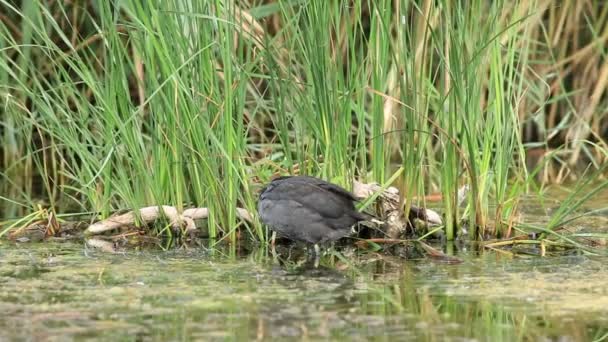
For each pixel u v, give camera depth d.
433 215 13.85
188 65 12.98
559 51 19.50
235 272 11.56
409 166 13.35
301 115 13.19
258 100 14.16
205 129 12.83
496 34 12.85
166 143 13.64
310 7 12.52
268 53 12.86
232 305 9.97
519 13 13.54
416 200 14.81
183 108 12.85
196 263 12.11
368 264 12.06
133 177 14.16
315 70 12.72
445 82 13.65
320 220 12.39
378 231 13.59
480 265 11.91
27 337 8.90
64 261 12.25
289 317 9.52
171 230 13.92
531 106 19.50
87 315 9.61
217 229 13.69
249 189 13.45
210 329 9.11
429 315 9.59
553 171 18.77
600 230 13.93
